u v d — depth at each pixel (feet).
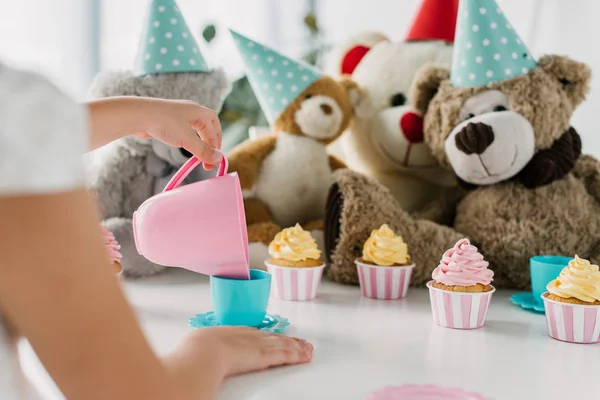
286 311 3.11
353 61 4.59
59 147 1.25
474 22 3.68
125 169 3.95
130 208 3.99
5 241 1.20
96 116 2.28
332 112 4.06
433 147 3.99
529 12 4.97
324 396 2.00
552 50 4.90
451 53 4.29
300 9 6.86
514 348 2.60
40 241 1.22
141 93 3.74
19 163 1.21
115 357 1.33
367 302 3.35
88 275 1.28
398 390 2.02
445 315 2.88
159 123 2.45
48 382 2.20
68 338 1.28
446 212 4.23
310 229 4.07
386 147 4.28
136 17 6.27
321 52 6.31
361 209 3.69
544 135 3.65
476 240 3.77
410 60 4.30
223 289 2.62
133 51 6.28
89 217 1.31
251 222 4.08
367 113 4.31
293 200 4.11
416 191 4.43
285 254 3.36
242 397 1.98
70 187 1.27
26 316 1.27
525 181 3.74
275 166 4.10
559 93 3.70
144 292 3.43
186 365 1.77
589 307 2.64
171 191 2.65
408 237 3.71
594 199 3.85
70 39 6.11
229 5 6.68
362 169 4.52
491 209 3.76
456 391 2.03
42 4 6.03
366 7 6.38
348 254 3.67
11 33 5.98
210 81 3.90
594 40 4.73
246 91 5.88
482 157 3.57
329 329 2.80
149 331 2.67
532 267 3.28
